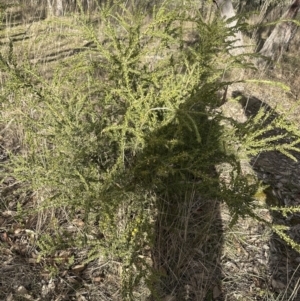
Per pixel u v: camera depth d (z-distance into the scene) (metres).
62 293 1.88
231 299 2.01
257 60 5.17
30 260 2.00
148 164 1.92
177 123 2.01
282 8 6.73
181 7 2.16
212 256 2.20
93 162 2.15
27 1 4.95
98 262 2.06
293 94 4.74
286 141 3.72
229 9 4.67
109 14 2.13
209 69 2.15
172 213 2.27
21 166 2.04
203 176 1.91
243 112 4.05
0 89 2.49
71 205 2.04
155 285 1.97
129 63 1.93
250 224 2.49
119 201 1.84
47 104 1.93
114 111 2.19
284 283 2.15
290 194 2.88
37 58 3.61
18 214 1.90
